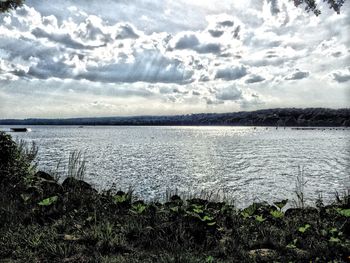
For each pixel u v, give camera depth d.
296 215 7.38
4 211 6.27
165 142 79.88
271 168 31.58
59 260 4.47
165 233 5.62
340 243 5.01
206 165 33.38
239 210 7.63
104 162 34.31
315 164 35.59
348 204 7.07
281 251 5.08
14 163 8.70
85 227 5.86
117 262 4.43
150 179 23.03
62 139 90.31
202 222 6.04
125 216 6.62
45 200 6.54
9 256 4.61
